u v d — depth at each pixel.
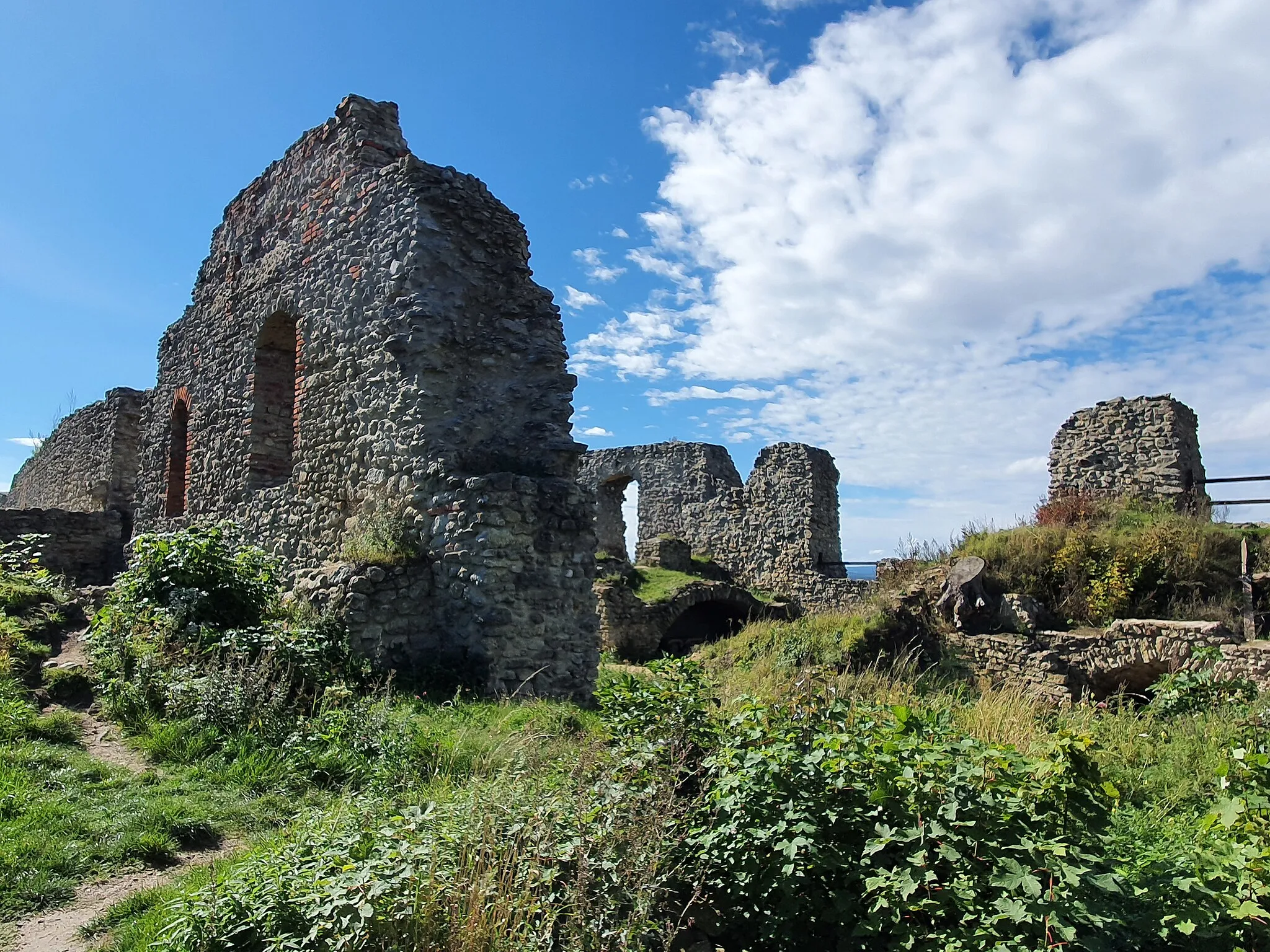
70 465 25.61
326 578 9.88
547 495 10.18
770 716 5.39
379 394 11.16
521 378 11.30
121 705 7.18
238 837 5.29
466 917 3.68
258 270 14.20
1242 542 14.98
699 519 28.86
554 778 5.33
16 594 10.02
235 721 6.73
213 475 14.84
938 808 4.30
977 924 4.00
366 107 12.60
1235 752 5.52
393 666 9.45
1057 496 20.23
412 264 10.87
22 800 5.32
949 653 15.02
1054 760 4.66
